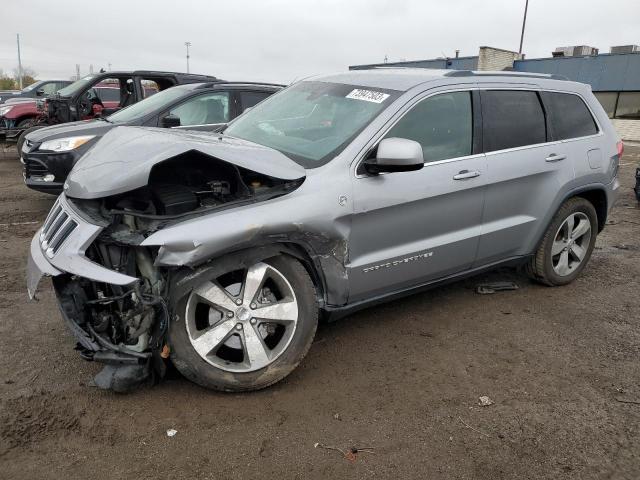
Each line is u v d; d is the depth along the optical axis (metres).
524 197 4.24
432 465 2.57
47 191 6.77
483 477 2.50
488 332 3.95
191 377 2.90
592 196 4.95
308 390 3.13
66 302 2.85
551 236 4.57
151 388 3.07
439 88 3.76
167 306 2.77
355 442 2.71
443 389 3.20
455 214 3.78
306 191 3.08
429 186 3.55
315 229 3.05
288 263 3.06
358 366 3.42
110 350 2.79
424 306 4.37
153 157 2.86
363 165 3.32
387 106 3.54
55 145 6.73
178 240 2.65
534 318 4.21
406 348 3.67
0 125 13.92
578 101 4.78
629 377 3.40
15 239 5.96
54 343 3.58
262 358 3.00
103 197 2.84
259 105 4.52
